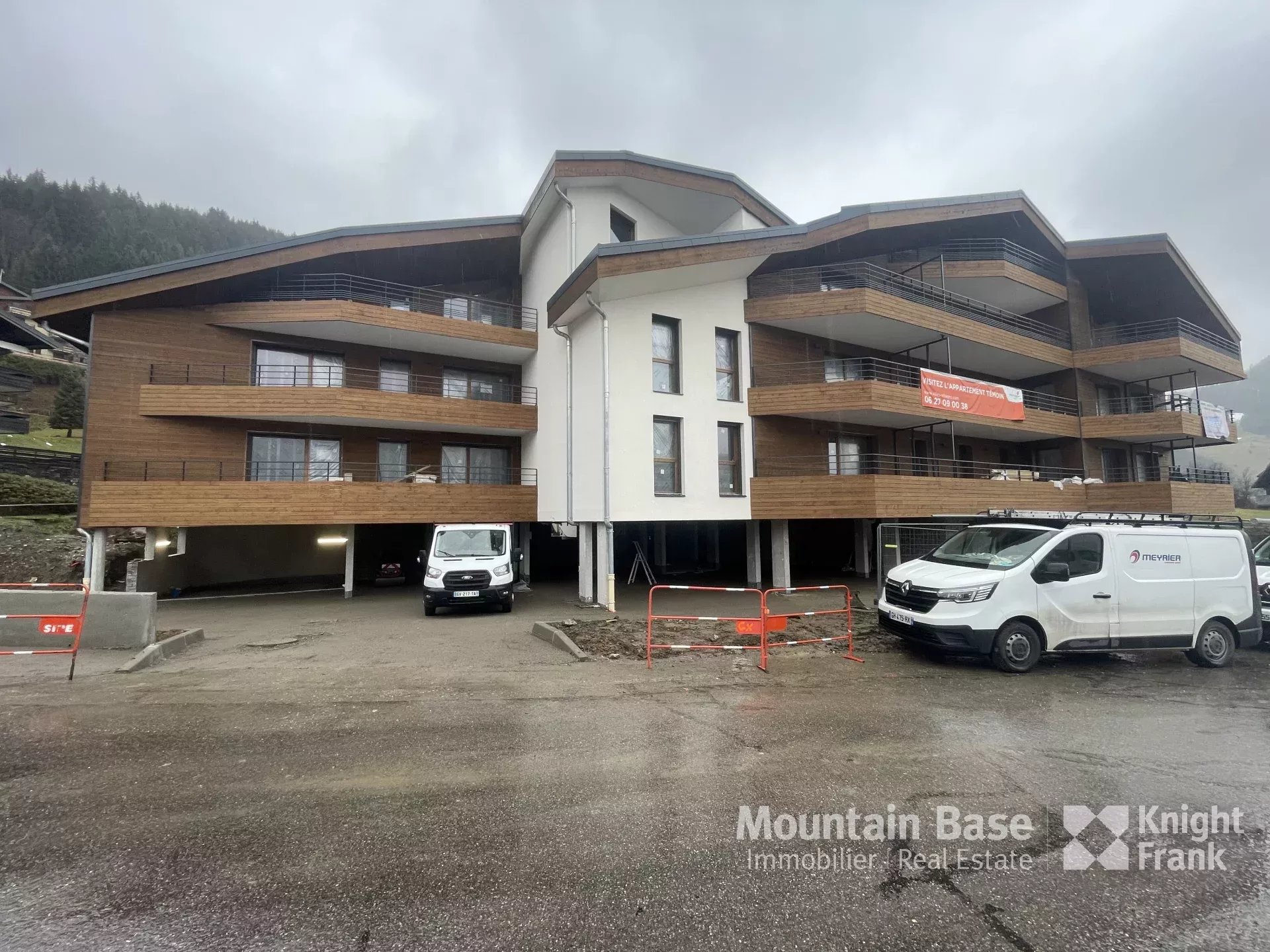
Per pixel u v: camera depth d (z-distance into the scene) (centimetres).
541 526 2078
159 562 1544
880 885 289
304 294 1577
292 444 1566
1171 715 558
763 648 725
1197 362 2005
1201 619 757
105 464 1357
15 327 1973
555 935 251
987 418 1692
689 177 1580
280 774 421
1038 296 2036
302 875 296
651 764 440
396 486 1489
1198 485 1969
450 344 1659
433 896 278
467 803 375
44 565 1510
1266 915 268
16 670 712
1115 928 258
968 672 713
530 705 586
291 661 783
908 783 407
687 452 1409
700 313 1463
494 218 1642
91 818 355
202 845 325
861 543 1880
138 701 594
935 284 1891
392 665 757
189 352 1449
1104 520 815
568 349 1486
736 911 267
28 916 262
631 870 300
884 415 1563
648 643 787
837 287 1719
